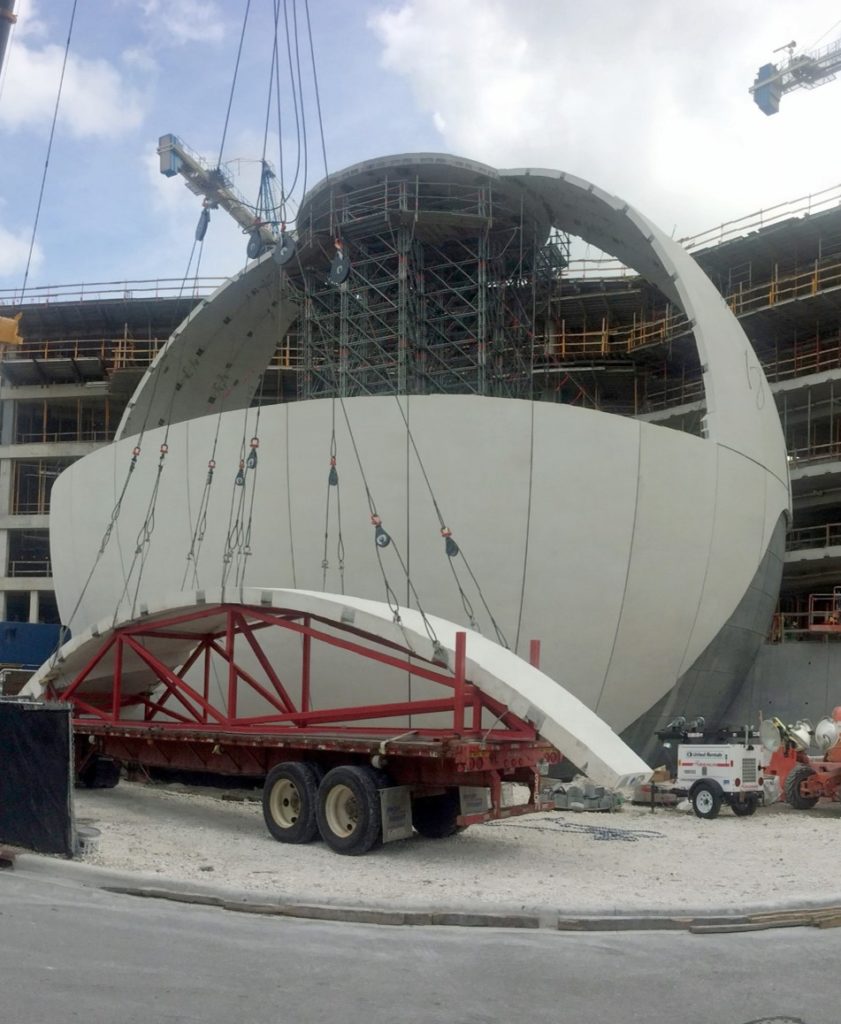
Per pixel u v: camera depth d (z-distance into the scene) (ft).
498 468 76.48
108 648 60.44
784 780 67.82
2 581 185.88
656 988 22.79
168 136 172.45
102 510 94.68
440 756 41.60
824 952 26.66
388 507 77.00
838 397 134.41
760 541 91.25
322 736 46.16
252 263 118.52
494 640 76.07
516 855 43.65
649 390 160.25
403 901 30.71
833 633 110.83
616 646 79.61
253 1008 20.10
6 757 38.81
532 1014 20.57
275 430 80.74
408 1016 20.08
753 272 147.33
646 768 43.16
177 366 122.52
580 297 152.56
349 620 49.24
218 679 77.92
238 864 38.52
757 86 199.21
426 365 118.01
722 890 35.29
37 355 188.65
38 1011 19.11
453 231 115.85
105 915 28.40
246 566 81.00
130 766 67.97
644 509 79.66
